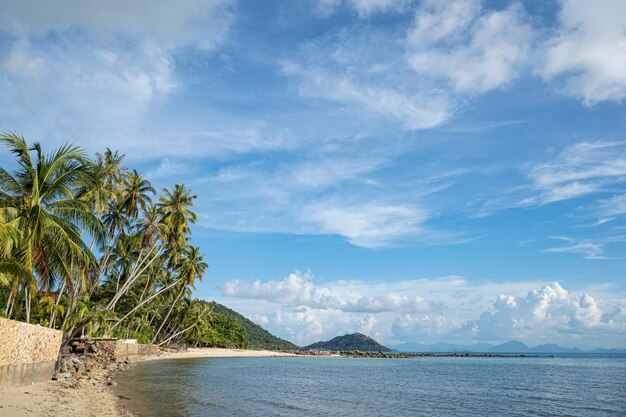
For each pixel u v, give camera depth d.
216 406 25.64
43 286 25.22
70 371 32.50
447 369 85.19
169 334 100.06
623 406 34.44
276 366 75.00
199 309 100.12
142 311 78.62
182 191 61.25
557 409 32.59
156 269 70.62
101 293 68.56
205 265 73.31
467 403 34.72
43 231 23.34
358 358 142.50
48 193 26.12
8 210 23.61
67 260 26.27
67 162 26.70
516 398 38.81
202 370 53.41
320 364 90.31
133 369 46.94
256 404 27.97
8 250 21.14
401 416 27.08
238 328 146.25
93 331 54.34
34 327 22.80
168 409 23.00
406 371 74.62
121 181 53.81
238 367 65.88
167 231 57.88
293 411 26.20
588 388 48.97
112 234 53.50
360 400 33.44
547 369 91.88
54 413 16.94
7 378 20.00
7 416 15.34
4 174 24.67
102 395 24.52
